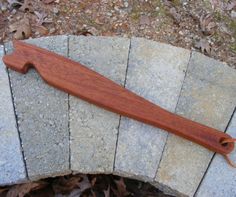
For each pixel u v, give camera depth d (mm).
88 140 452
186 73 506
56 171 435
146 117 455
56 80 464
